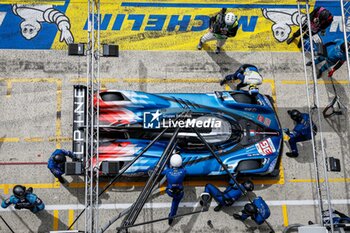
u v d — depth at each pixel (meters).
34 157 12.59
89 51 10.99
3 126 12.73
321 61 13.37
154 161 11.85
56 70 13.39
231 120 12.24
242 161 12.12
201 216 12.41
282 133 12.67
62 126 12.94
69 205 12.25
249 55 14.09
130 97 12.10
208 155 12.04
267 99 13.02
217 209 12.38
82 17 14.04
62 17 13.94
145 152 11.84
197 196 12.58
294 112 12.36
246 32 14.32
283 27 14.48
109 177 12.32
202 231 12.30
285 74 14.00
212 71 13.84
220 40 14.08
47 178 12.41
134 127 11.75
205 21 14.34
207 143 11.26
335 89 14.02
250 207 11.34
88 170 10.80
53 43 13.67
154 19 14.21
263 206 11.53
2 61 13.29
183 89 13.62
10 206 12.06
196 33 14.19
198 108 12.22
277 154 12.32
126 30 13.99
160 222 12.27
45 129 12.84
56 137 12.83
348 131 13.64
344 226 10.45
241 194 11.96
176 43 14.02
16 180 12.34
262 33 14.37
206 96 12.48
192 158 11.98
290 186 12.91
